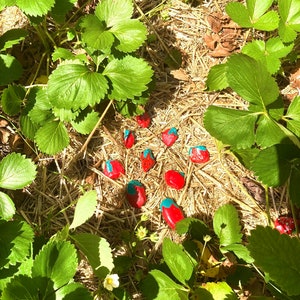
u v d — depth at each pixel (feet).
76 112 1.39
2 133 1.52
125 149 1.56
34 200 1.46
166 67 1.73
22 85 1.61
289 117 1.40
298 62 1.72
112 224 1.45
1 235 1.13
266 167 1.21
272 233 0.91
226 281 1.30
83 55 1.48
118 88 1.37
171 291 1.19
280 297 1.17
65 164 1.51
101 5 1.39
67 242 1.05
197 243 1.34
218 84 1.56
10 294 0.98
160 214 1.48
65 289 1.02
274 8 1.81
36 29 1.57
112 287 1.10
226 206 1.35
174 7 1.83
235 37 1.79
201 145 1.59
